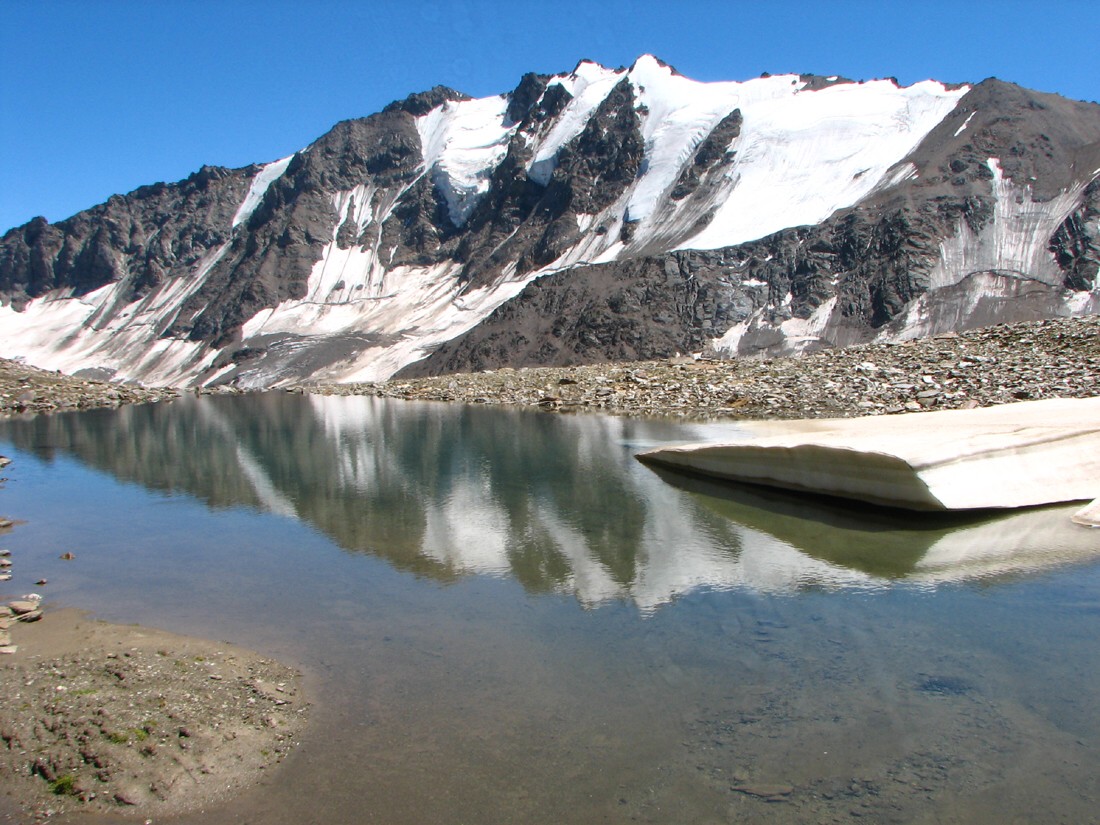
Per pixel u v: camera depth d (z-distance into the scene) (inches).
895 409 943.7
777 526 514.9
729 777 236.1
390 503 598.9
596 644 329.7
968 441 549.3
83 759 240.5
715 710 274.5
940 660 310.2
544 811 221.0
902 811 219.5
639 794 228.4
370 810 221.3
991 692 284.2
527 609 370.6
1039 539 462.9
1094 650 316.5
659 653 320.5
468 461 781.3
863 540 476.1
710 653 319.9
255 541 493.0
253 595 391.2
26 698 274.7
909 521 514.0
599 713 273.1
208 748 247.6
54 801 224.7
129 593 394.9
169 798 226.1
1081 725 261.6
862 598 378.9
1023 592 381.1
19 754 243.3
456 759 245.4
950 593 382.9
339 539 496.4
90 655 313.0
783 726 263.6
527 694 286.4
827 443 585.9
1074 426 584.7
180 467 764.6
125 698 274.5
